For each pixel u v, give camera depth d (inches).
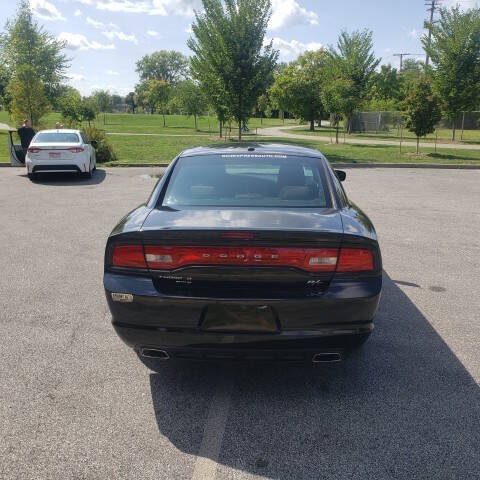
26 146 617.3
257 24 783.7
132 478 95.7
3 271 224.5
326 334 111.7
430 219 344.2
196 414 117.3
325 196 137.7
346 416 116.3
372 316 114.4
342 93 1163.3
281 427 112.0
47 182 522.3
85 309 181.3
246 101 815.1
